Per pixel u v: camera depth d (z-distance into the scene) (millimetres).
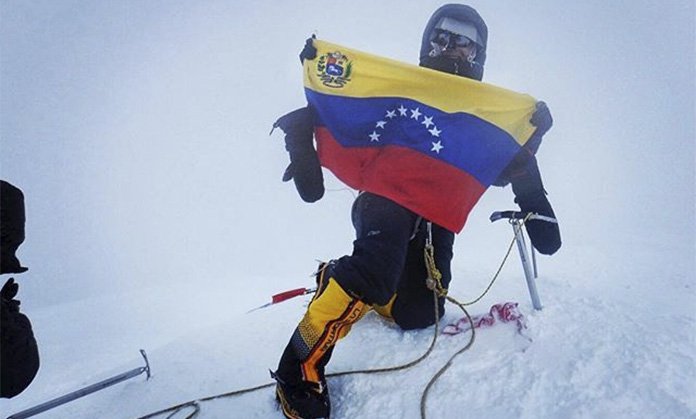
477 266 3420
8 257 1282
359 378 1745
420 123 1919
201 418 1694
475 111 1946
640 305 2121
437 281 2008
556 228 2135
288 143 2037
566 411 1358
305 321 1619
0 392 1318
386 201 1798
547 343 1733
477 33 2262
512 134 1974
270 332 2441
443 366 1710
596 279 2717
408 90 1995
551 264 3367
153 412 1806
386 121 1983
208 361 2174
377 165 1885
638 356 1561
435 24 2314
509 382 1542
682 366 1486
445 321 2146
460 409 1466
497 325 1955
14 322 1321
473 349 1796
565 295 2270
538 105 2002
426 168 1843
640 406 1323
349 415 1569
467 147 1896
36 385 3221
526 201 2107
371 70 2043
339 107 2037
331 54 2090
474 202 1901
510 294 2418
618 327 1782
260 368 2039
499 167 1931
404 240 1753
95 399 2088
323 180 2045
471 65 2244
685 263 3133
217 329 2574
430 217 1804
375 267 1630
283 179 2049
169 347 2463
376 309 2170
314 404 1530
